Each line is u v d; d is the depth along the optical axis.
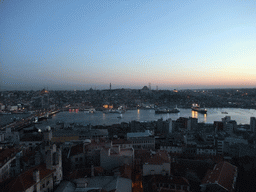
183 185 91.00
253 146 152.50
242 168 129.88
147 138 180.50
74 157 118.12
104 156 110.81
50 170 79.81
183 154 153.75
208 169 115.69
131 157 112.00
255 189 101.31
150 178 99.06
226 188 89.19
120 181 85.00
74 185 83.88
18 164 101.38
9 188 64.00
